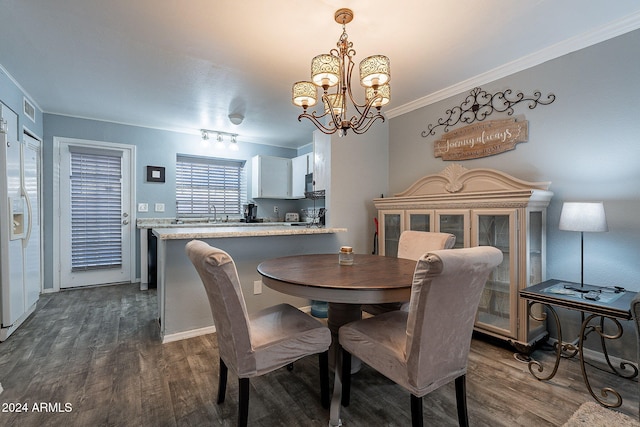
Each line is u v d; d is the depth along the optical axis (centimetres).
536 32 210
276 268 189
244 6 181
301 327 157
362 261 216
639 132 196
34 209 292
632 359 200
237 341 133
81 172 397
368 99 204
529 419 153
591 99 215
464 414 141
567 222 195
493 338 240
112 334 254
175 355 218
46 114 374
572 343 225
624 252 203
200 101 338
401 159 362
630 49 199
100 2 177
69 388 176
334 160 336
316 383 186
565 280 229
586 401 167
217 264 125
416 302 120
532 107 247
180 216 475
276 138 505
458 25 200
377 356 141
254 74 272
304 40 218
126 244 425
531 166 248
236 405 163
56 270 384
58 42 220
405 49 230
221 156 496
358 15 189
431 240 229
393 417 155
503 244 234
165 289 242
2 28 202
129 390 175
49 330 260
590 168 217
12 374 190
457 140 301
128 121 413
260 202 530
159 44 223
